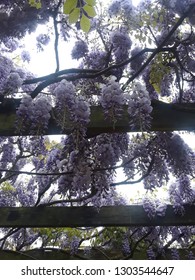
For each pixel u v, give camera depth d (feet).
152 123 5.12
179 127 5.11
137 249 8.21
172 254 8.12
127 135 5.94
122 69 6.39
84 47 6.75
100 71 5.56
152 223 6.32
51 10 5.99
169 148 6.09
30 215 6.29
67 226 6.24
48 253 7.98
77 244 8.18
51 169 6.44
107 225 6.26
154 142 6.08
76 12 3.35
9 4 5.93
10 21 5.88
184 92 6.75
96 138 5.76
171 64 6.45
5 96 5.07
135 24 6.25
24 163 9.19
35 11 5.93
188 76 6.87
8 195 9.12
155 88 6.67
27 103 4.65
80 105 4.63
